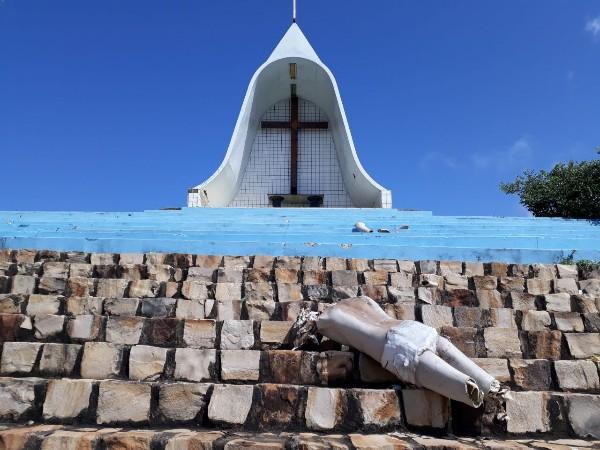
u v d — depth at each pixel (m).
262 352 3.86
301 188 16.42
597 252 6.42
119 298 4.74
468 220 9.29
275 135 16.77
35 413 3.54
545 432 3.47
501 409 3.46
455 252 6.50
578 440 3.40
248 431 3.35
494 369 3.89
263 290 5.04
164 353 3.90
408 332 3.54
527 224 9.00
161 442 3.06
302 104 17.08
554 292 5.35
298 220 9.02
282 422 3.39
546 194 11.95
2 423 3.47
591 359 4.18
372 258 6.41
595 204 11.16
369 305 4.00
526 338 4.27
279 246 6.60
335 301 5.00
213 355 3.89
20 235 7.45
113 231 7.35
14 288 5.02
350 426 3.36
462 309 4.61
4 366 3.91
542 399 3.54
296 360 3.81
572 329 4.59
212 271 5.45
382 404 3.40
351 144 14.80
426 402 3.41
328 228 8.14
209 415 3.42
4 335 4.27
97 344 3.95
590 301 4.95
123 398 3.51
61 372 3.90
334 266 5.77
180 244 6.69
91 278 5.18
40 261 5.87
